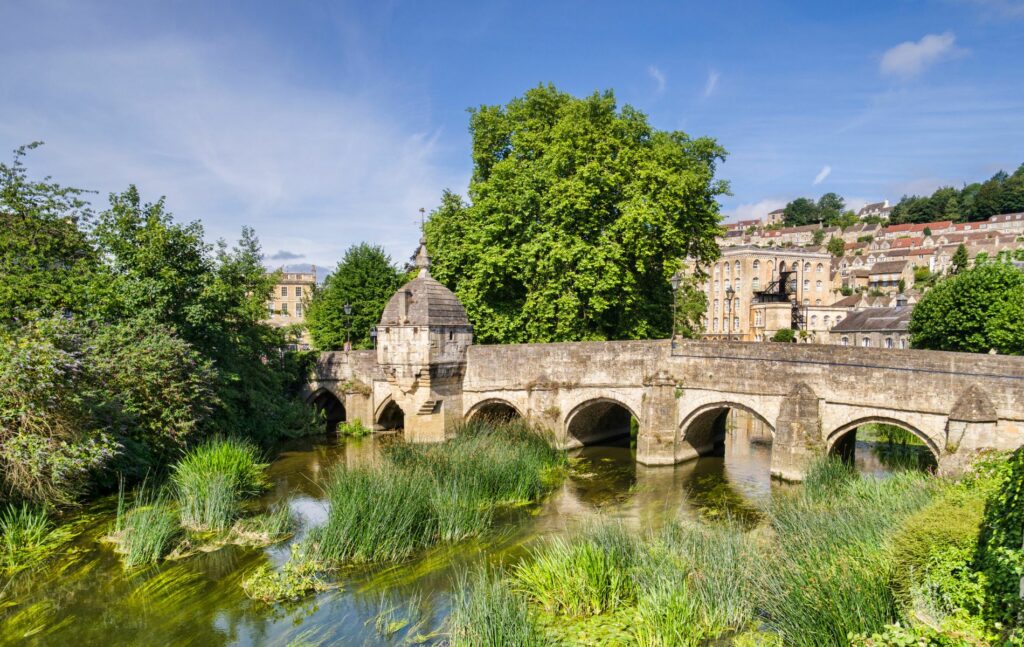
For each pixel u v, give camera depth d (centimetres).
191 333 2705
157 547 1596
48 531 1723
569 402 2970
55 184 2639
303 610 1344
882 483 1936
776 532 1582
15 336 1825
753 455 3005
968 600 929
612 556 1354
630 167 3095
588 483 2455
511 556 1639
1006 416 1978
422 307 2972
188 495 1902
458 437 2569
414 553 1659
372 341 4491
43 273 2428
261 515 1972
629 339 3147
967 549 1078
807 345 2438
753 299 8312
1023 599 828
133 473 2161
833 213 16500
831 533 1380
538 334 3253
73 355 1847
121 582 1474
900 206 15100
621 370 2866
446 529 1759
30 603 1372
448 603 1362
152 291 2528
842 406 2361
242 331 3228
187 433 2398
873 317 6278
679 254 3219
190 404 2420
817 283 9181
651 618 1155
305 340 8281
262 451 3020
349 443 3291
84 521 1825
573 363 2956
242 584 1463
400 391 3041
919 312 4106
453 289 3619
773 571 1250
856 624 987
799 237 14425
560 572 1326
